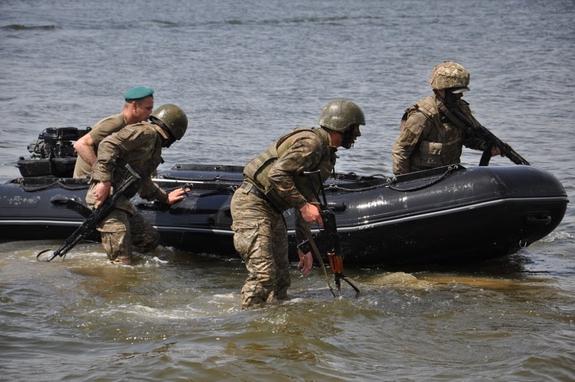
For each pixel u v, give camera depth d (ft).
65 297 29.91
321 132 27.81
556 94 83.61
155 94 80.38
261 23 152.87
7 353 24.70
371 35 134.82
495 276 33.71
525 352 25.14
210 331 26.50
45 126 65.36
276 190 28.14
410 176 34.17
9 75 89.81
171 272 33.65
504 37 131.95
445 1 203.62
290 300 29.73
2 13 157.79
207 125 66.69
